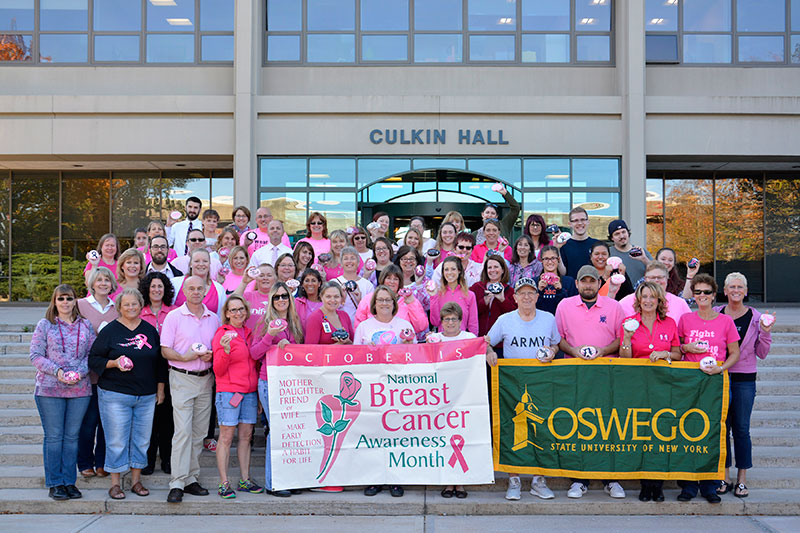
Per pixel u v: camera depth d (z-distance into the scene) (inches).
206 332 244.5
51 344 237.5
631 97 570.3
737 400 240.7
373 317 252.5
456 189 620.1
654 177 680.4
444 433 244.4
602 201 582.2
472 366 245.6
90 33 596.7
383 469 244.7
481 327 270.2
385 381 246.1
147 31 597.6
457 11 597.9
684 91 598.5
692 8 600.4
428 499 239.9
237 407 241.8
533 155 581.6
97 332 252.8
